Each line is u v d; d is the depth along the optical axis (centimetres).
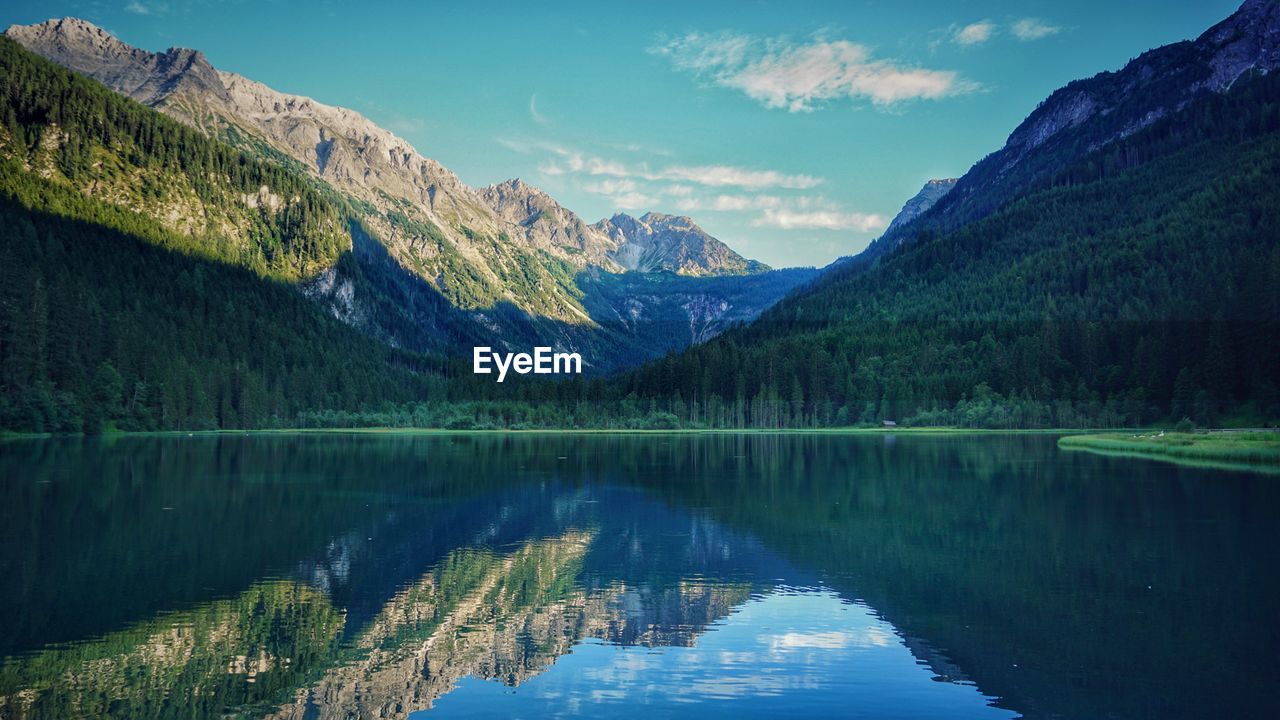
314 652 3603
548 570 5212
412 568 5241
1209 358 19550
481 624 4062
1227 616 4059
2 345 16725
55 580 4747
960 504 7944
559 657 3581
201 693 3116
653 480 10425
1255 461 11644
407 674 3353
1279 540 5931
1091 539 6062
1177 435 15675
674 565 5347
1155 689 3148
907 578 4950
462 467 12281
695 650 3666
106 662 3425
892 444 18162
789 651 3650
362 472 11269
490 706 3036
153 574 4947
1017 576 4972
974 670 3388
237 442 17862
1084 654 3553
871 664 3466
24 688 3133
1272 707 2953
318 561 5381
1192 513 7169
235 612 4181
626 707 3022
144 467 11238
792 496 8719
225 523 6775
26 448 14150
